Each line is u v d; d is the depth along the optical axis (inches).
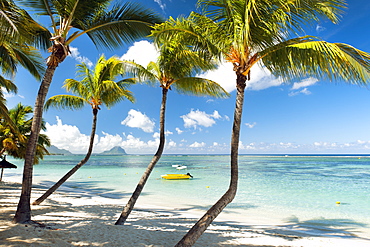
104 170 1528.1
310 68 176.7
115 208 399.9
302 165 2015.3
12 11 202.2
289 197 573.0
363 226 341.1
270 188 714.2
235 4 169.6
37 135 237.8
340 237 281.1
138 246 200.8
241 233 275.4
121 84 412.2
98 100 387.5
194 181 894.4
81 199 489.1
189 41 202.5
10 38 196.9
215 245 222.4
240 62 181.6
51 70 237.0
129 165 2208.4
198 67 295.3
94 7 253.0
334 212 429.7
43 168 1705.2
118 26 277.3
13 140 542.0
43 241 185.9
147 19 273.4
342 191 657.0
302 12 170.7
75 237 210.1
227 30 186.9
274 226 332.8
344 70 160.7
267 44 175.3
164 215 367.9
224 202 164.9
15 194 497.7
